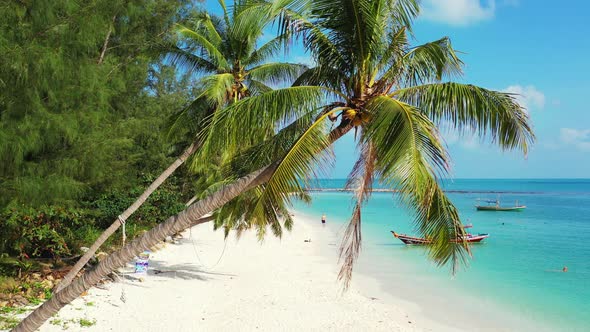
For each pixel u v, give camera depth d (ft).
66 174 31.68
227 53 50.67
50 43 27.84
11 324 31.17
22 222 41.73
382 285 59.16
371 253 82.99
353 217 22.00
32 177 28.68
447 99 21.79
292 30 23.44
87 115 33.30
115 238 63.77
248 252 81.76
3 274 40.50
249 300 48.03
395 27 24.82
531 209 202.69
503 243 98.12
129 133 50.47
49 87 27.22
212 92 41.86
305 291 53.47
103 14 31.65
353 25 22.53
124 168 53.16
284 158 20.56
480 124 21.74
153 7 57.00
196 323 39.06
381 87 23.03
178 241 87.45
